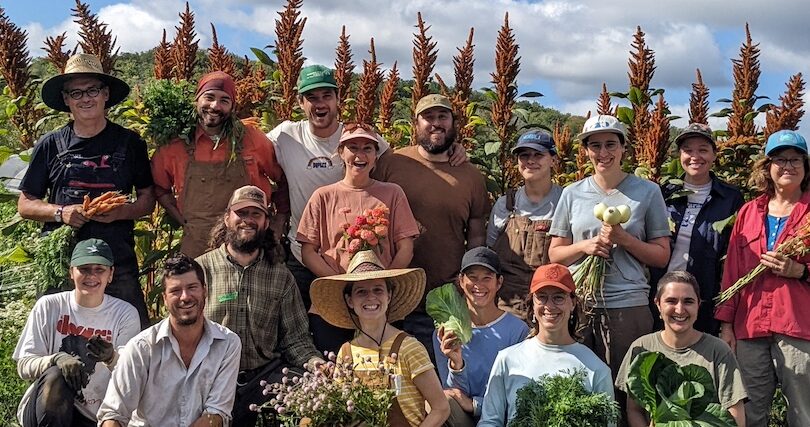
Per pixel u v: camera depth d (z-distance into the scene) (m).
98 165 5.93
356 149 5.91
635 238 5.49
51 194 5.98
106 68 8.05
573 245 5.68
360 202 5.92
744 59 7.84
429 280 6.36
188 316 4.82
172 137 6.08
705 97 7.96
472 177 6.51
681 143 6.20
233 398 5.07
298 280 6.29
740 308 5.69
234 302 5.48
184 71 8.15
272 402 4.66
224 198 6.06
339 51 8.38
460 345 5.34
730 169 7.55
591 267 5.56
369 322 4.89
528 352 5.12
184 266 4.85
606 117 5.74
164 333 4.89
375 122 8.54
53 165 5.94
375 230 5.63
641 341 5.34
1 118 8.70
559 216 5.90
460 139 7.72
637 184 5.71
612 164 5.70
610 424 4.67
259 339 5.53
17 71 8.45
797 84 7.43
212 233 5.71
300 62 7.97
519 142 6.26
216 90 5.92
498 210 6.48
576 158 8.24
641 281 5.65
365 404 4.52
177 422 4.94
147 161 6.20
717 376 5.08
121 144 6.01
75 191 5.89
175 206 6.34
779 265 5.41
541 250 6.11
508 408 5.04
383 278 4.95
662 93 7.21
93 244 5.44
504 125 7.58
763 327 5.52
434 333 5.68
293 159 6.41
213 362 5.00
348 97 8.47
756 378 5.63
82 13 8.06
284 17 8.06
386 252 5.82
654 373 4.65
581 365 4.97
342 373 4.61
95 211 5.71
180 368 4.95
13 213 8.50
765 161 5.67
